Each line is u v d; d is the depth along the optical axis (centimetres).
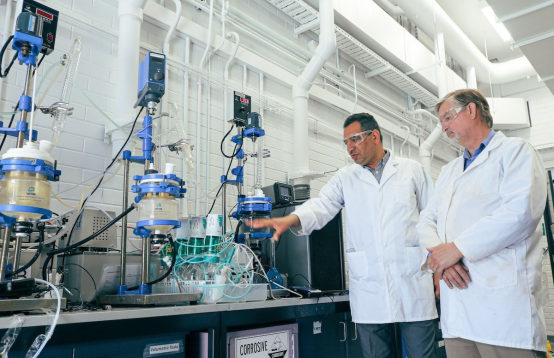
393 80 514
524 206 130
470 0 536
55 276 174
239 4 352
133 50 253
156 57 185
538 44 396
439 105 161
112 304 158
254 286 188
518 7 350
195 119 299
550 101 676
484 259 137
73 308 144
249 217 218
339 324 228
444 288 155
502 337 130
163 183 155
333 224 258
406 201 210
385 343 201
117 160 220
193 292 168
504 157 144
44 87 227
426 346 197
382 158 222
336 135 429
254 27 357
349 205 220
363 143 212
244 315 172
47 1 233
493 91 712
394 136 534
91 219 189
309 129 400
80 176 234
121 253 170
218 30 331
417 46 517
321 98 408
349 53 450
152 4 278
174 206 164
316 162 403
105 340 131
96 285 173
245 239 216
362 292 205
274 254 254
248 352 175
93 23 251
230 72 332
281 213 263
